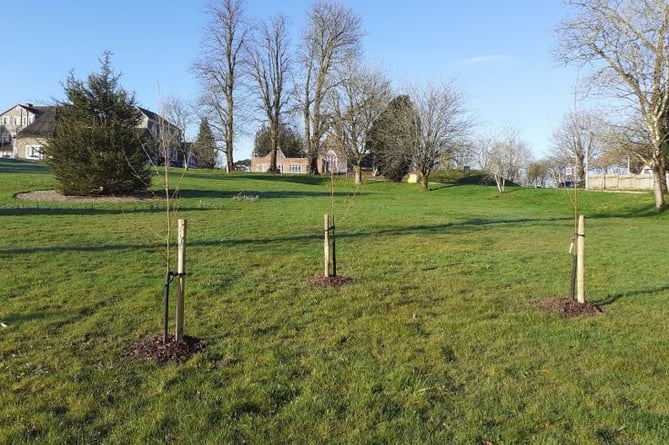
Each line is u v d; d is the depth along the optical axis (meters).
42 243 11.03
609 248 12.91
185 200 22.16
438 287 8.16
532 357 5.10
